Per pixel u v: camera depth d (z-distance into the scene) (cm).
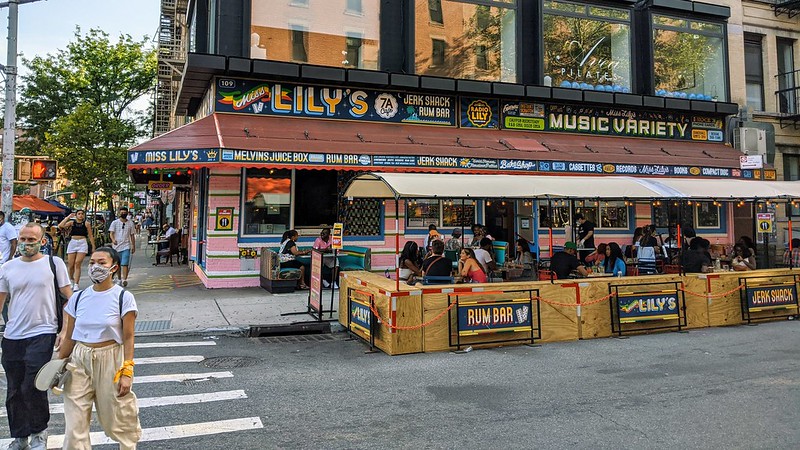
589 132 1606
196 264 1512
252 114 1250
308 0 1327
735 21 1864
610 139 1611
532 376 628
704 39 1795
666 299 897
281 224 1288
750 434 449
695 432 453
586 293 845
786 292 1010
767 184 1070
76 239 1119
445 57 1456
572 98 1531
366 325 789
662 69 1727
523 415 495
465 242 1417
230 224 1242
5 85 1038
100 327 365
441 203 1447
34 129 3008
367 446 423
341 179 1336
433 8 1446
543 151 1409
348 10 1371
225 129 1165
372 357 720
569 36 1616
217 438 439
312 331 884
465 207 1473
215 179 1233
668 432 453
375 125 1347
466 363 689
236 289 1220
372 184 927
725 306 953
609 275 987
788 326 948
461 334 754
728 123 1797
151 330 839
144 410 505
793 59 1984
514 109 1515
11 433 408
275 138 1176
